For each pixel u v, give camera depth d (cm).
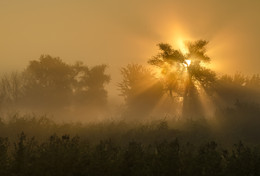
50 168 934
